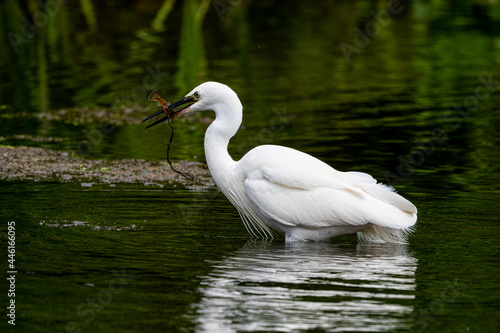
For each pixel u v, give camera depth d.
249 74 22.03
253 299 7.29
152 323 6.72
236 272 8.11
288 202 9.54
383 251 9.09
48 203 10.82
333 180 9.56
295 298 7.34
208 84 10.28
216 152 10.25
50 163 13.44
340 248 9.31
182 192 11.67
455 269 8.27
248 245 9.27
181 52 24.80
